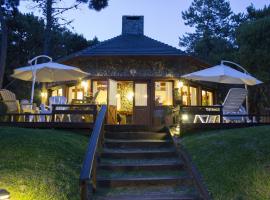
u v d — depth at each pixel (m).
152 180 7.07
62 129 10.09
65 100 12.55
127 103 17.77
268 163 6.96
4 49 21.78
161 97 16.56
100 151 8.45
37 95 26.81
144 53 16.06
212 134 9.43
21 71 12.17
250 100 22.59
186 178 7.15
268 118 11.56
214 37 41.75
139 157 8.44
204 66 17.58
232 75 12.12
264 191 6.19
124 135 9.84
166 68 16.58
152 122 16.03
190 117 12.88
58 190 5.96
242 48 21.53
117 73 16.48
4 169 6.25
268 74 20.66
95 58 16.30
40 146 7.50
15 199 5.29
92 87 16.48
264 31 20.66
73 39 34.38
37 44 31.80
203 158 7.67
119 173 7.56
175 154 8.52
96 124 8.29
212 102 18.94
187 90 16.73
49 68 12.12
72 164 7.16
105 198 6.35
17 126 10.19
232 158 7.34
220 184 6.53
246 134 8.56
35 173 6.29
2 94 10.83
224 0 48.19
